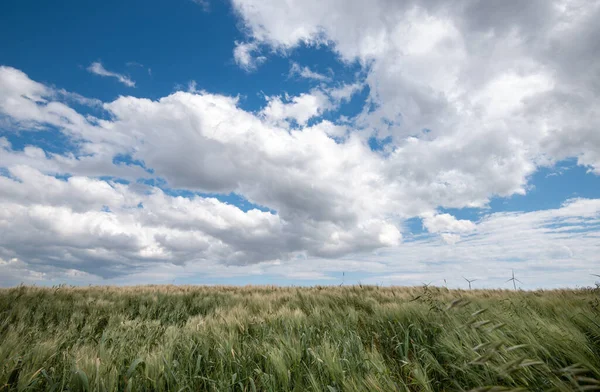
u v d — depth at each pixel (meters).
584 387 1.73
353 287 12.22
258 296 9.45
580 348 2.95
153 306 8.51
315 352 3.70
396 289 11.70
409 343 4.31
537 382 2.52
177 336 4.67
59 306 7.86
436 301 5.34
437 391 3.02
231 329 5.04
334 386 3.05
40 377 3.29
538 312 4.96
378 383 2.83
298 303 8.38
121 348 3.94
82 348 3.87
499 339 3.20
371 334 4.94
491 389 1.59
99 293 11.17
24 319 6.25
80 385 2.98
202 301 9.66
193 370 3.67
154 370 3.33
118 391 3.12
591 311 4.10
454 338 3.63
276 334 4.66
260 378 3.30
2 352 3.45
